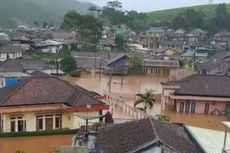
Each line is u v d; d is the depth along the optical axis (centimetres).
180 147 2941
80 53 14162
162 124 3297
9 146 4806
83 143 3491
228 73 10481
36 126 5347
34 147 4803
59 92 5653
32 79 5681
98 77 11700
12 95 5331
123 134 3225
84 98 5541
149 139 2859
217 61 11931
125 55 12425
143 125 3203
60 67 11656
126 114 6619
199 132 3381
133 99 8331
